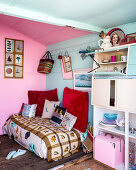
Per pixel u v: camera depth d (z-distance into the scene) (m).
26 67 4.32
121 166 2.56
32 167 2.53
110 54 2.94
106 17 2.46
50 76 4.50
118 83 2.43
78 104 3.29
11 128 3.62
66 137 2.90
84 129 3.14
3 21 3.69
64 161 2.72
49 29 3.40
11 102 4.11
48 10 2.22
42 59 4.25
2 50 3.91
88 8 2.17
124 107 2.36
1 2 2.00
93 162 2.74
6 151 3.08
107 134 2.91
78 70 3.54
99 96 2.71
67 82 3.89
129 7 2.12
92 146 3.03
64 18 2.51
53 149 2.68
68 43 3.80
